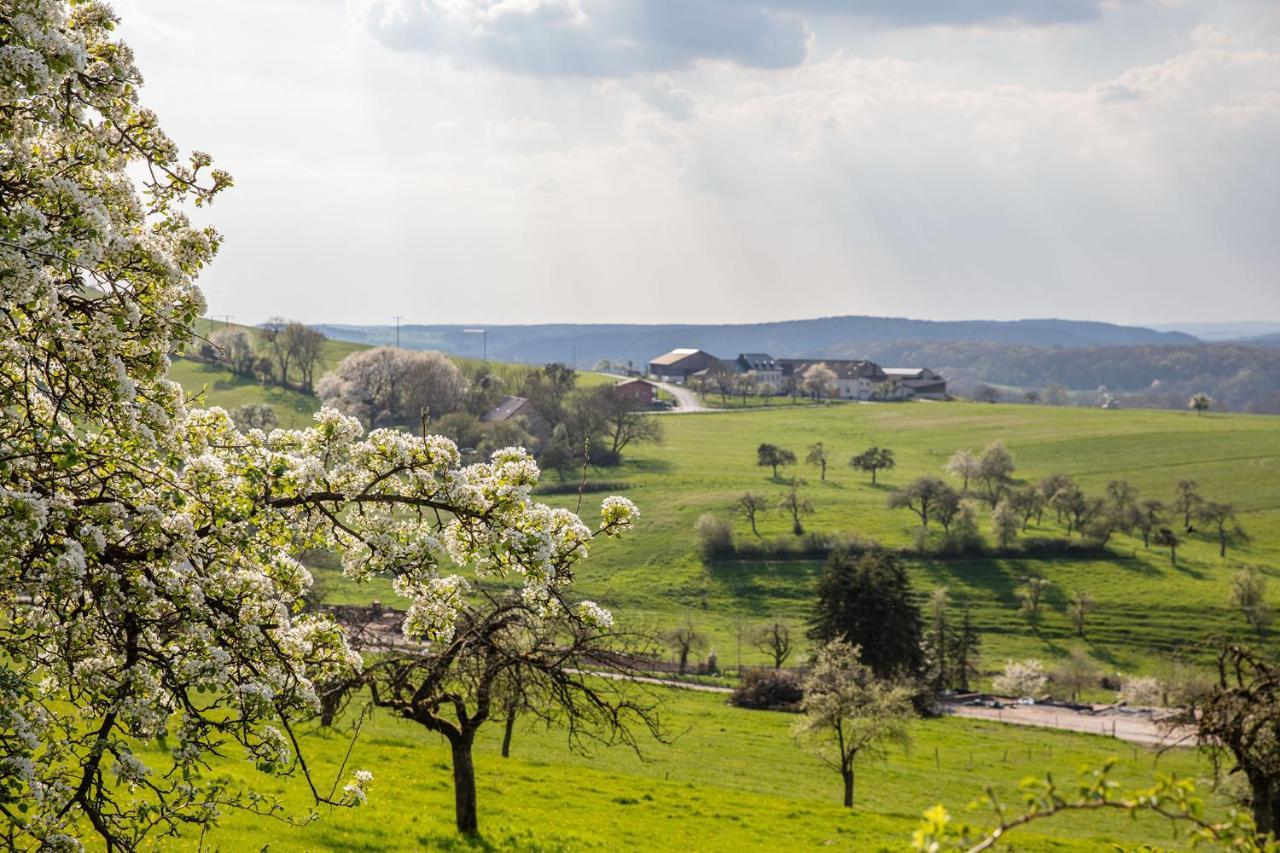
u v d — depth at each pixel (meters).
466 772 32.09
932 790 71.94
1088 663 131.88
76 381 12.93
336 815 31.83
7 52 11.07
